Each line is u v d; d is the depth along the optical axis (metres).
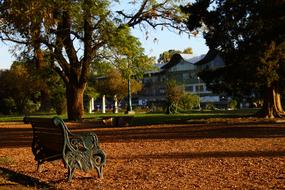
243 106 84.75
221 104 100.12
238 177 9.89
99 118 45.84
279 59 33.31
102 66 42.88
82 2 38.00
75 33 41.53
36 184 9.38
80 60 43.78
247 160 12.64
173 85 66.62
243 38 34.56
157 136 23.25
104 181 9.77
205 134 23.72
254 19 33.06
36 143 11.16
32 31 34.22
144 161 13.12
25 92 78.38
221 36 35.12
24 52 41.22
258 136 21.50
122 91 81.81
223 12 34.91
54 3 34.41
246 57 33.62
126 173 10.84
